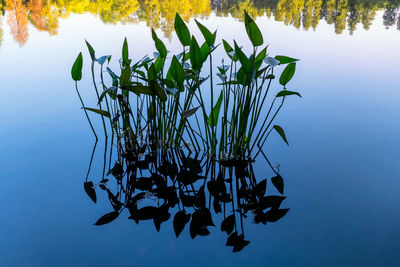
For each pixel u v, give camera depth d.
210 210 1.55
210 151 2.09
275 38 5.04
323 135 2.22
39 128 2.29
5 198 1.58
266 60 1.59
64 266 1.21
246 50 4.16
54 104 2.65
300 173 1.81
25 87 2.96
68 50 4.09
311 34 5.38
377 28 5.88
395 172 1.78
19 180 1.72
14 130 2.24
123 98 1.97
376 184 1.68
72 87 2.98
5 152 1.99
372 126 2.32
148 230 1.41
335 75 3.38
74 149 2.06
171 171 1.89
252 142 2.16
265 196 1.64
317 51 4.29
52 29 5.37
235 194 1.68
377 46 4.59
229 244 1.33
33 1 8.68
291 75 1.80
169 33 5.25
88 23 6.02
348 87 3.06
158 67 1.95
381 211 1.48
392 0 9.41
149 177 1.83
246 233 1.39
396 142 2.10
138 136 2.21
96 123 2.40
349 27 6.01
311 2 9.43
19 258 1.23
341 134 2.22
